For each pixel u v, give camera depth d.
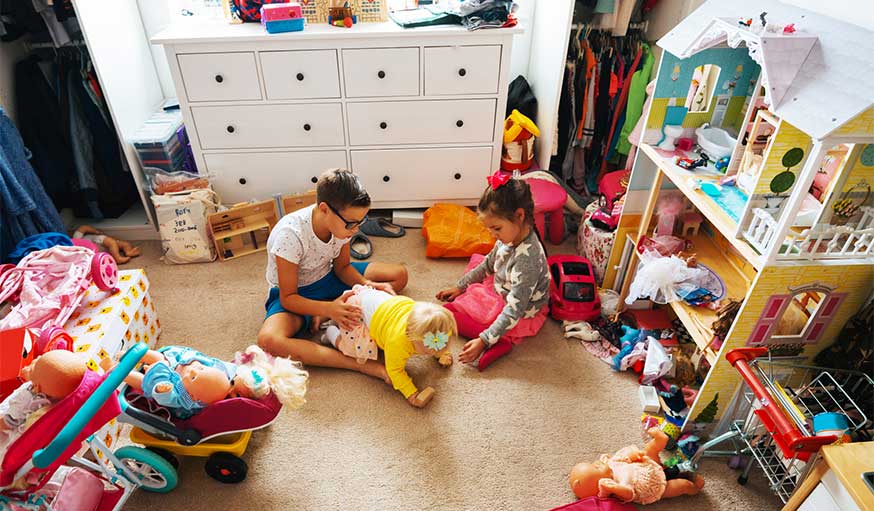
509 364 1.97
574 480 1.53
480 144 2.63
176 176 2.51
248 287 2.33
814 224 1.29
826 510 1.13
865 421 1.23
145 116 2.69
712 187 1.57
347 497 1.53
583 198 2.95
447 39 2.32
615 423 1.75
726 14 1.59
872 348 1.36
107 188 2.57
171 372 1.43
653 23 2.67
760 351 1.38
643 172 1.96
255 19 2.46
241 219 2.46
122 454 1.44
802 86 1.19
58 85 2.38
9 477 1.12
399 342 1.70
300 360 1.89
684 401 1.80
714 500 1.53
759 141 1.50
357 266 2.21
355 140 2.57
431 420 1.75
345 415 1.77
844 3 1.39
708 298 1.70
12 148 2.09
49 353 1.16
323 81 2.39
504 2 2.30
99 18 2.29
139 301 1.89
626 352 1.94
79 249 1.83
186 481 1.57
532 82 3.02
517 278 1.88
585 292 2.11
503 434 1.71
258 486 1.55
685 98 1.78
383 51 2.34
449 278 2.38
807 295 1.49
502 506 1.51
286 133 2.52
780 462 1.46
